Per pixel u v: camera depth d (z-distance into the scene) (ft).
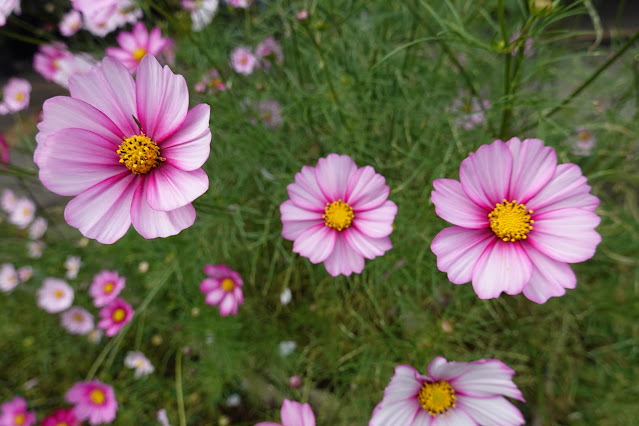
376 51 1.13
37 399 1.40
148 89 0.60
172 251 1.21
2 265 1.54
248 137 1.15
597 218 0.58
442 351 0.97
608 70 1.24
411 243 1.05
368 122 1.16
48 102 0.58
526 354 1.11
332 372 1.14
